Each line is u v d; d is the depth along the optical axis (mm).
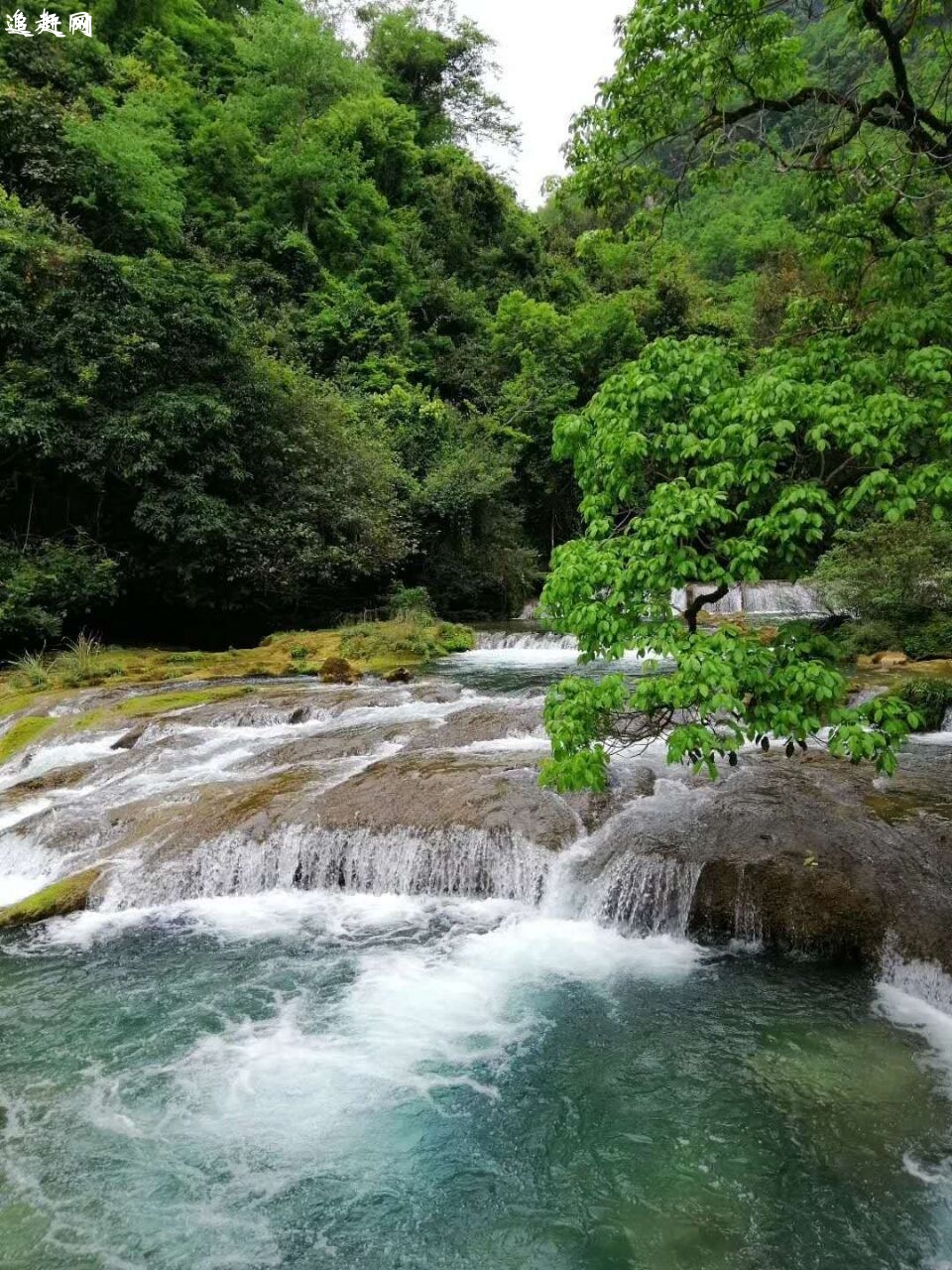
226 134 27875
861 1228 3441
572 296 37625
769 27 5547
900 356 4430
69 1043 4926
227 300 19266
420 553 23594
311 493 19484
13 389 15539
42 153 20234
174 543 17469
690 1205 3621
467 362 32000
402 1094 4414
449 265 36406
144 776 9234
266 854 7148
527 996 5363
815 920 5648
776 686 4078
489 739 9773
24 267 16500
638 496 4789
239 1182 3811
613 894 6277
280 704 11750
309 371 25547
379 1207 3656
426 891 6898
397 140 34750
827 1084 4355
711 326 36250
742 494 4398
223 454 18000
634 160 6793
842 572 14008
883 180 5898
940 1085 4312
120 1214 3613
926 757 8695
